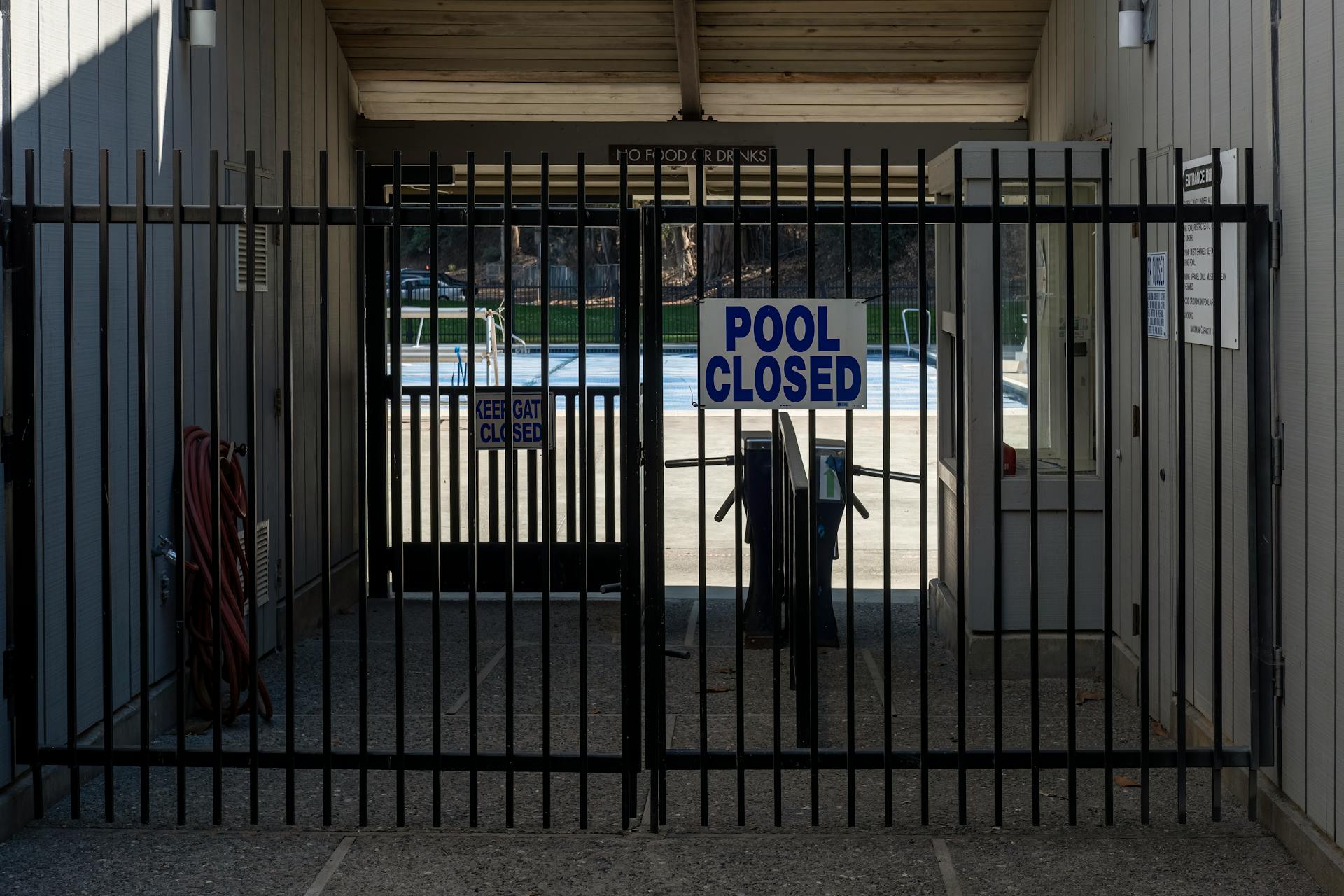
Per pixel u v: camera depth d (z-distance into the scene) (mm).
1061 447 6082
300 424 6781
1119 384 5695
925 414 4281
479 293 28359
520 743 5035
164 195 5105
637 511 4094
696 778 4605
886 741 4027
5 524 4102
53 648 4316
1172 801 4320
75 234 4406
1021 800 4344
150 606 5082
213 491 4090
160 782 4566
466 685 5898
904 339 29172
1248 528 4051
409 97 8062
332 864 3834
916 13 7223
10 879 3715
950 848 3932
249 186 3984
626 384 4078
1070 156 3934
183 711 4109
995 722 4020
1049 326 6062
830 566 6520
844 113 8172
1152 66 5145
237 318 5898
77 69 4418
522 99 8148
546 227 3975
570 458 7910
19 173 4059
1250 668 4047
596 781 4551
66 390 3936
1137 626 5477
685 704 5590
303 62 6914
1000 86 7816
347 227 7746
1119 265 5656
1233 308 4250
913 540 9672
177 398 4055
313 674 6094
